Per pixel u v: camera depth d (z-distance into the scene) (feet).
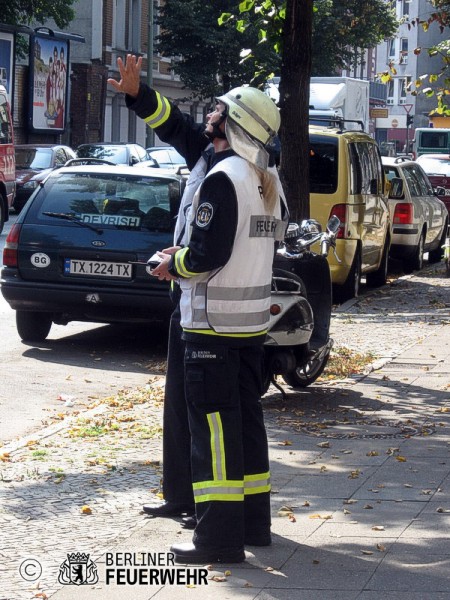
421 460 26.94
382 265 69.21
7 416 32.73
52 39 163.84
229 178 19.48
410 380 37.55
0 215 93.15
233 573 19.30
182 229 21.35
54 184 43.83
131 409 33.06
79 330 49.01
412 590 18.42
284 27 41.78
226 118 19.92
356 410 32.83
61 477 25.35
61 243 42.27
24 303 42.83
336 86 124.26
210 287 19.74
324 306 35.68
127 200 42.96
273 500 23.57
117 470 26.00
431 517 22.34
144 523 22.12
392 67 63.31
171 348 22.09
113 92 200.34
